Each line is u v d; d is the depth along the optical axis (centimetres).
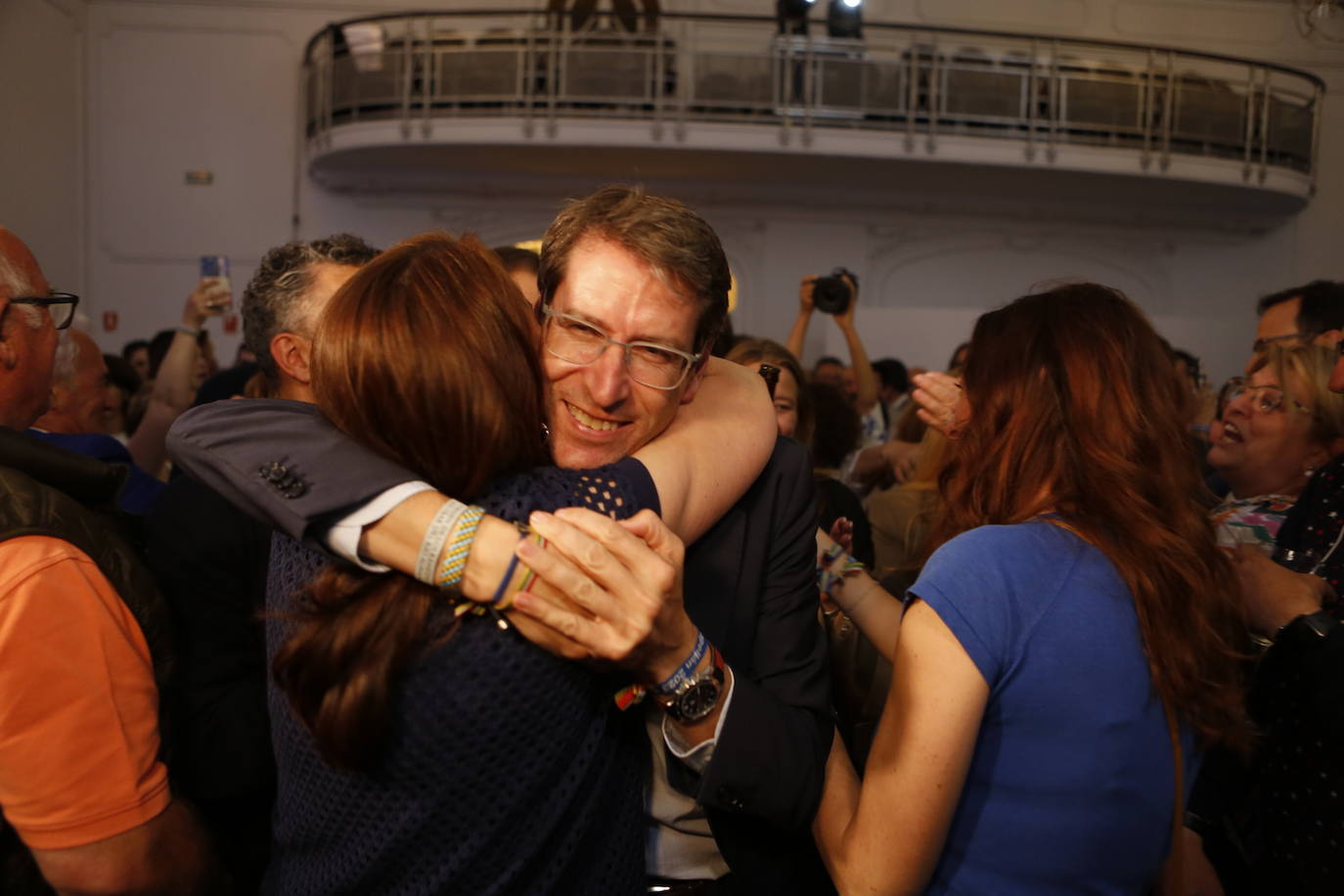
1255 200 948
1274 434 155
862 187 995
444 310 72
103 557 93
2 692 81
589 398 85
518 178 973
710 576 92
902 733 86
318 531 70
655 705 93
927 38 972
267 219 966
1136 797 89
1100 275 1030
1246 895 129
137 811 87
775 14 940
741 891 92
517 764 75
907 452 261
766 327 1007
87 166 949
